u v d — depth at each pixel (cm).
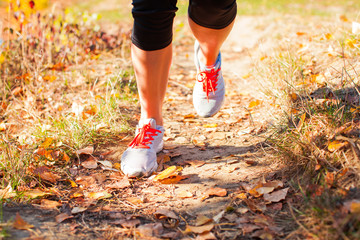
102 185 174
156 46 164
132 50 171
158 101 185
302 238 126
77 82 312
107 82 280
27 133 225
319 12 634
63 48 363
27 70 323
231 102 279
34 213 147
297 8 717
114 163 196
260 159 186
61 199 162
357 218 118
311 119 184
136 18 158
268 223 138
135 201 160
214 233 137
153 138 187
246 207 150
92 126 226
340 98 203
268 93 253
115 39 434
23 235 129
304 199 139
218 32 178
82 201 159
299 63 271
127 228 141
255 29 536
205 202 157
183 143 217
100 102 260
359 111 179
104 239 134
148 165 179
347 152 159
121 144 214
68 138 212
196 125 242
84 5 947
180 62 409
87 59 365
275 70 273
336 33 323
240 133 220
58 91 300
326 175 146
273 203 150
